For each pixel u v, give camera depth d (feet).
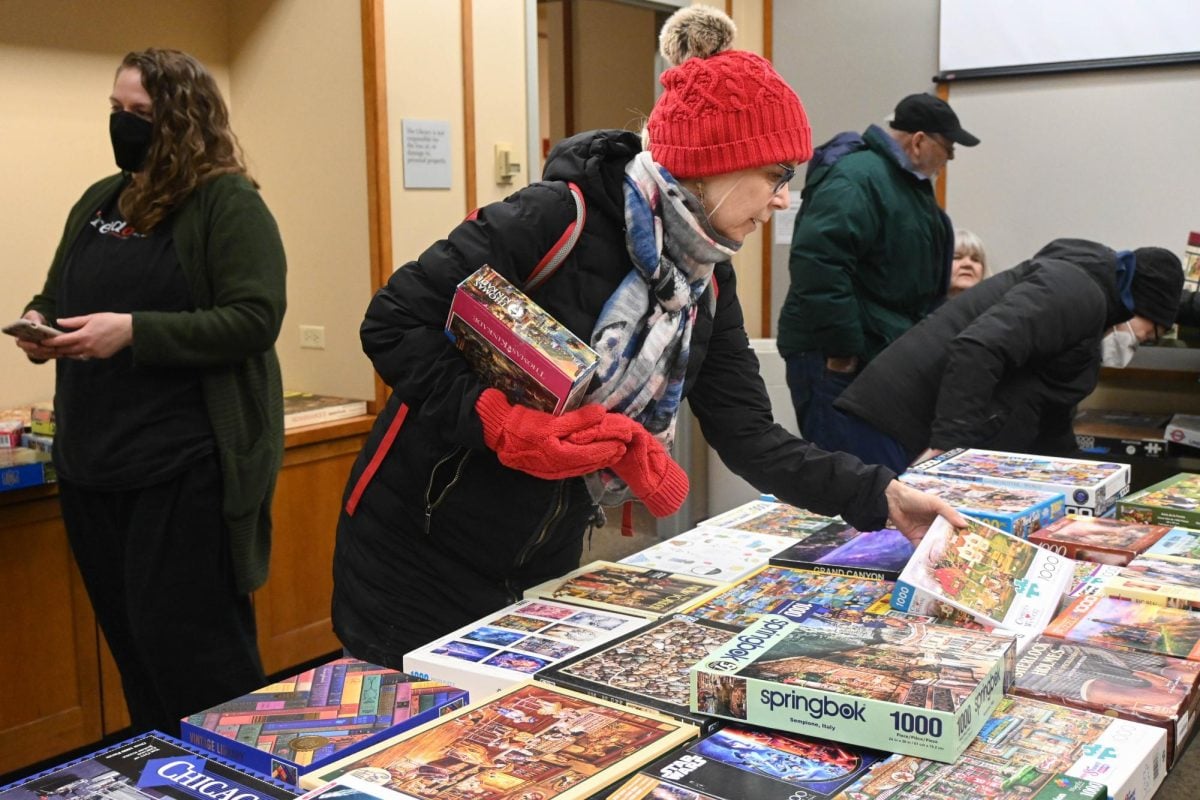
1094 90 14.53
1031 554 5.30
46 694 8.94
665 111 4.86
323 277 11.35
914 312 11.90
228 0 11.57
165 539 7.37
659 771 3.48
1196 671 4.14
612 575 5.62
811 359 11.71
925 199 11.62
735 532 6.37
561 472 4.62
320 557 10.80
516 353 4.58
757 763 3.52
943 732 3.46
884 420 9.22
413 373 4.86
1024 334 8.14
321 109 11.07
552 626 4.89
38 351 6.81
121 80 7.20
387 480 5.58
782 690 3.71
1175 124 14.06
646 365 5.07
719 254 5.03
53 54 10.21
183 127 7.20
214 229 7.25
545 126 20.31
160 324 6.93
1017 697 3.98
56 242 10.41
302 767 3.49
